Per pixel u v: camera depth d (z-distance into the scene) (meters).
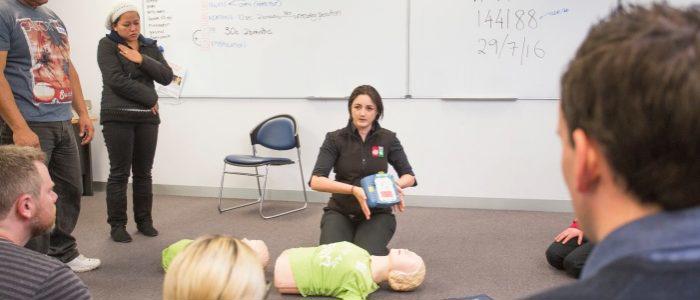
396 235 3.54
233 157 4.07
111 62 3.07
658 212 0.41
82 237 3.49
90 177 4.70
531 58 3.92
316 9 4.17
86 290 1.23
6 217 1.34
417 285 2.60
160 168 4.71
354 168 2.80
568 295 0.40
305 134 4.38
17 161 1.37
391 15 4.05
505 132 4.07
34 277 1.14
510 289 2.65
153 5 4.43
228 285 0.96
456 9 3.95
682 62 0.38
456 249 3.26
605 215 0.44
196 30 4.40
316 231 3.65
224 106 4.49
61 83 2.58
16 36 2.36
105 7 4.55
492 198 4.18
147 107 3.23
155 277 2.84
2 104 2.30
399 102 4.16
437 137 4.17
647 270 0.37
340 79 4.23
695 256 0.36
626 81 0.39
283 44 4.28
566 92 0.45
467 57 4.00
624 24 0.43
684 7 0.44
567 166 0.47
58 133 2.58
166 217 4.00
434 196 4.26
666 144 0.38
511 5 3.87
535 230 3.62
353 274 2.47
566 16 3.81
